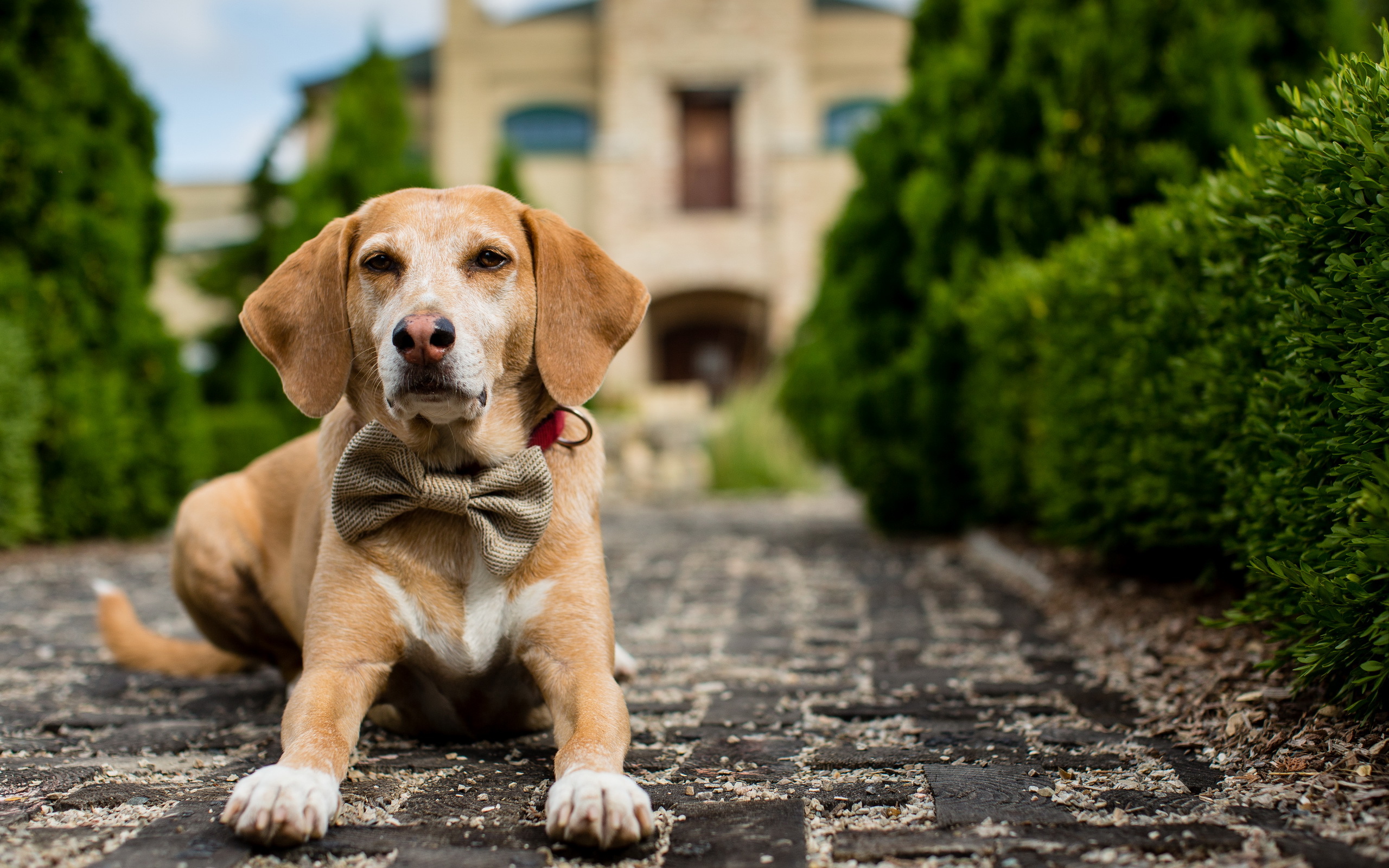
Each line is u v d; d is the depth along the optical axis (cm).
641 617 469
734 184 2170
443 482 240
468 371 230
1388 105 234
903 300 786
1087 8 571
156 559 654
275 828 189
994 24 650
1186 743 251
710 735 276
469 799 221
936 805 215
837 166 2091
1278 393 277
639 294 268
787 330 2067
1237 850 185
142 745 269
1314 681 262
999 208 604
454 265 245
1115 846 189
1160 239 378
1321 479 251
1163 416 376
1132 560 482
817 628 437
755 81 2120
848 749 260
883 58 2180
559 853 190
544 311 256
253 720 295
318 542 274
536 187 2205
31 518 646
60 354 678
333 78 2122
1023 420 579
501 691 262
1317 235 250
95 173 718
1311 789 210
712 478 1320
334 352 254
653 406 1689
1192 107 548
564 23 2200
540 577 251
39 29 698
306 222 1148
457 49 2197
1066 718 286
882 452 748
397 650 248
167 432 741
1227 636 340
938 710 298
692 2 2116
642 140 2112
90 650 394
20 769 247
